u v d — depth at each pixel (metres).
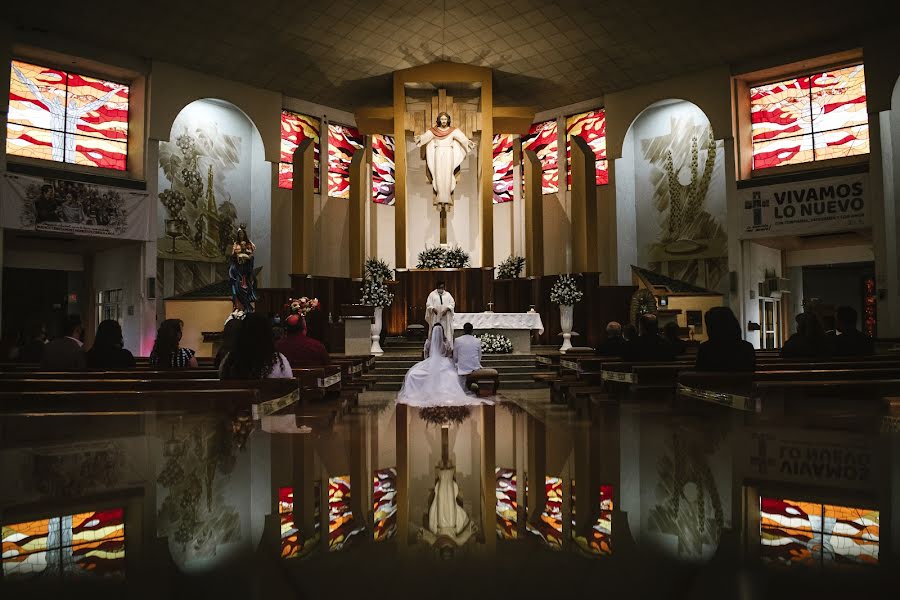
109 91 16.38
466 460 3.37
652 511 2.08
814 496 2.12
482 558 1.64
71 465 2.62
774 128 17.17
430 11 16.00
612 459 3.11
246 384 4.54
